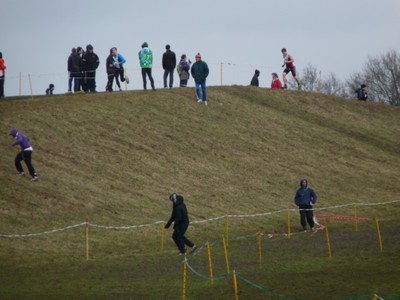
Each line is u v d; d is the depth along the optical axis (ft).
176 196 318.86
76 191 393.50
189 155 485.15
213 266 292.20
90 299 241.55
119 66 556.10
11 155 411.75
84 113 493.36
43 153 425.28
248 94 636.07
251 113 590.55
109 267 295.48
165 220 387.55
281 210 434.71
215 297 242.58
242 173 481.46
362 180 523.70
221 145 515.09
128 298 241.96
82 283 265.34
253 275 272.51
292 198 460.55
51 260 311.68
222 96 605.31
